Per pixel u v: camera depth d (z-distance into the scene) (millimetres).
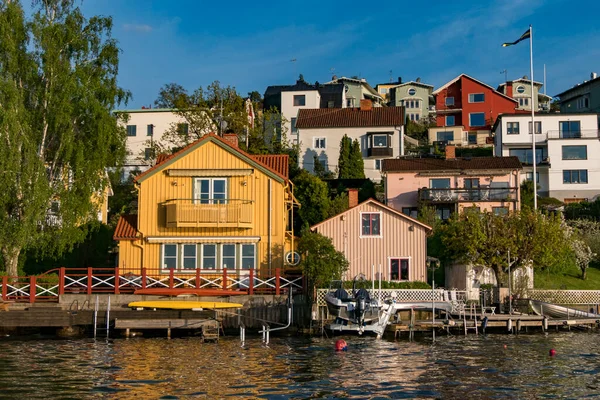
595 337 35688
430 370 26125
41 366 26203
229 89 68688
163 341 33531
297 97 94875
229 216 41688
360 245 44281
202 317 35344
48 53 41094
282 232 42406
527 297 42594
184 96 70688
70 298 37188
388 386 23328
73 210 41094
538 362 27875
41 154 41500
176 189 42875
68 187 41969
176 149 67062
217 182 42906
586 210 64500
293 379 24281
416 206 62250
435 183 62344
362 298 35500
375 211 44500
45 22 41969
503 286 43969
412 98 117250
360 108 83562
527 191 65000
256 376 24734
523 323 37531
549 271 51750
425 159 64875
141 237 42500
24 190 39219
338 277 38219
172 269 39000
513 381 24219
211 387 22875
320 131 80688
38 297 37625
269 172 42719
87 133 42531
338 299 35656
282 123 79625
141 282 39438
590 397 21938
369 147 79500
